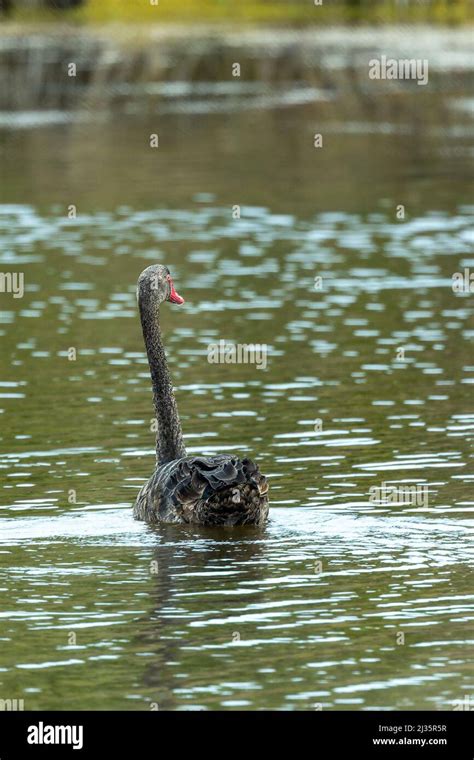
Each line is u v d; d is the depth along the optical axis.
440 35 73.44
